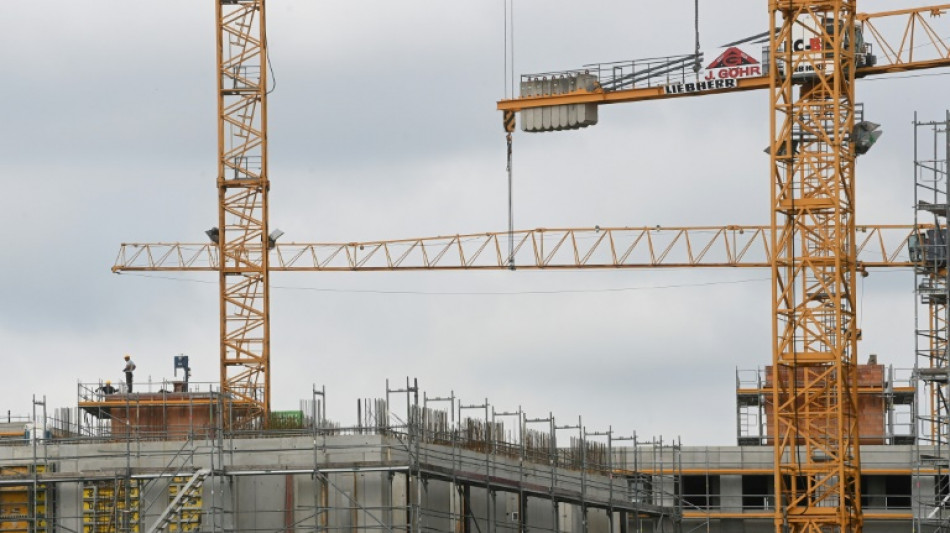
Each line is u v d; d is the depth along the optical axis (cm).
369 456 14875
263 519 14925
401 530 14912
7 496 15125
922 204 19825
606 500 18262
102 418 19938
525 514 16688
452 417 16725
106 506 15150
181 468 14788
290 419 16712
